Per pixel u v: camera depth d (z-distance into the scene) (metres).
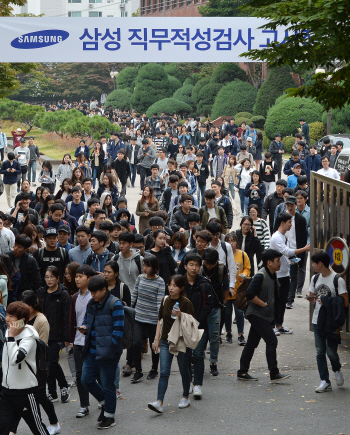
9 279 19.58
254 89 117.50
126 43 35.12
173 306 17.55
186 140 71.69
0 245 23.56
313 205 24.06
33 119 131.75
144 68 147.62
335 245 22.88
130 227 26.06
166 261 22.05
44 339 16.23
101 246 21.72
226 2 114.88
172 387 19.83
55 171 76.38
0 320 16.83
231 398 18.66
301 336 24.58
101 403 17.14
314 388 19.44
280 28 34.97
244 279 20.06
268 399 18.53
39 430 14.84
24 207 29.34
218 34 35.06
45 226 26.52
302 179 32.62
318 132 87.75
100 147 58.44
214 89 124.75
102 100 197.88
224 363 21.86
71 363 19.62
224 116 114.75
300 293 29.98
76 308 17.89
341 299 18.81
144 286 20.16
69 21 35.00
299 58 18.92
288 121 90.62
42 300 18.36
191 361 19.75
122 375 20.94
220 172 49.59
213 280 20.22
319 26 16.91
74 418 17.41
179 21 35.06
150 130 99.94
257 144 65.94
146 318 20.03
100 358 16.23
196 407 17.98
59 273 20.09
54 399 18.62
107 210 30.36
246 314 19.92
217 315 20.30
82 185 36.31
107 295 16.61
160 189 40.38
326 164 38.56
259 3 18.56
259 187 38.41
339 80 20.12
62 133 99.94
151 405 17.20
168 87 148.00
